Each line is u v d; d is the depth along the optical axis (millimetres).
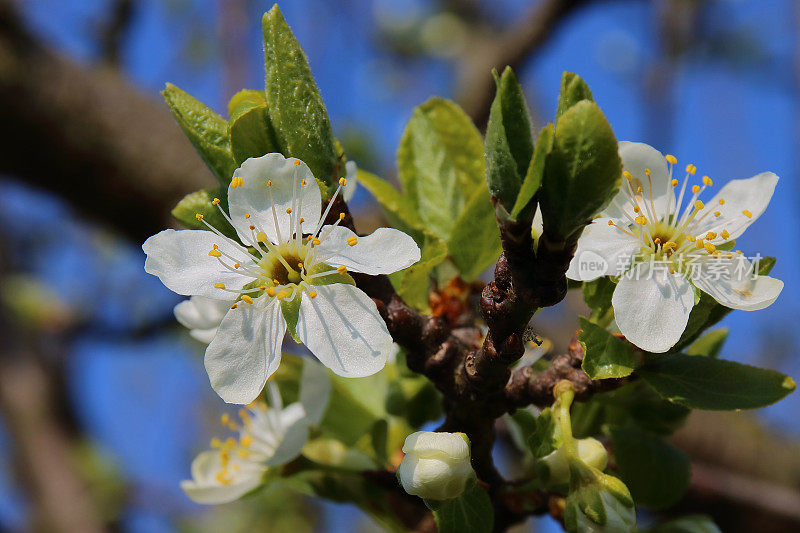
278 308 187
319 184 187
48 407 428
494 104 177
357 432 205
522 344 183
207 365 185
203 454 211
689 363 188
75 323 418
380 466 203
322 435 205
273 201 187
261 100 191
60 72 313
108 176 308
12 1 316
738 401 186
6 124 306
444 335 190
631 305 186
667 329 185
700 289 187
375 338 185
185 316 201
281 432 209
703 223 194
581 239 191
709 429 302
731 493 257
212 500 208
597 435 203
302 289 187
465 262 201
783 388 186
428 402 203
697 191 194
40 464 413
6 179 329
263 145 187
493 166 177
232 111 192
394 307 189
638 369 188
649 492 199
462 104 359
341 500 203
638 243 190
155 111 318
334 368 184
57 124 308
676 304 186
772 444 307
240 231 188
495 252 201
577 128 173
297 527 474
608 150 173
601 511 183
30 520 408
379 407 207
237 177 187
